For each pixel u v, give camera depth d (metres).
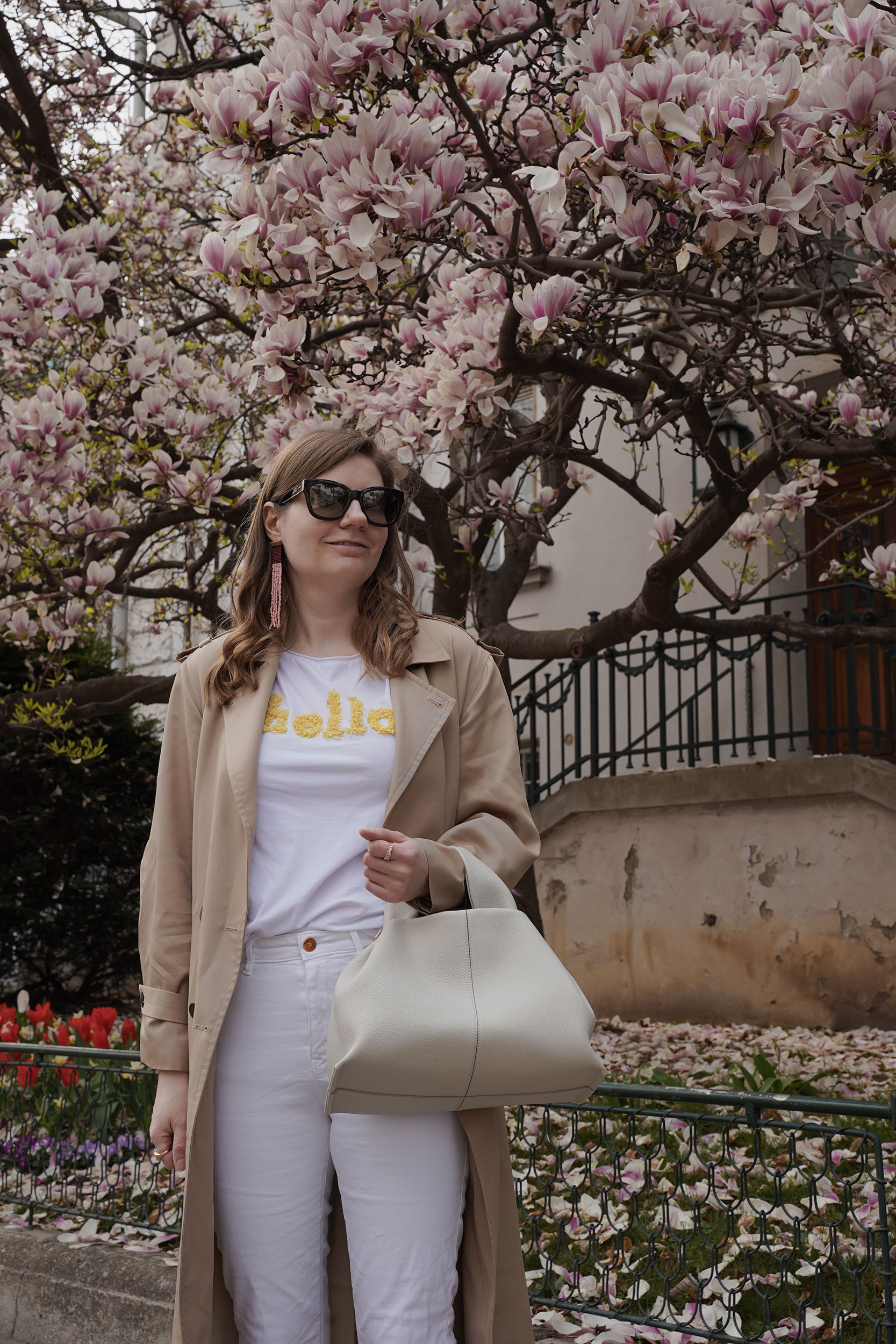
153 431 5.50
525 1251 3.13
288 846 1.85
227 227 3.43
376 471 2.04
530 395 8.36
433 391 4.01
